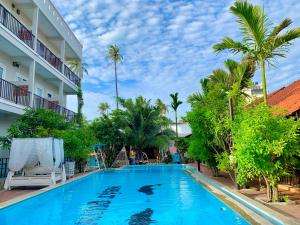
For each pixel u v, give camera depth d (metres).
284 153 7.88
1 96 15.89
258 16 10.98
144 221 7.53
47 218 7.98
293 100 11.64
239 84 14.23
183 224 7.15
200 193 11.83
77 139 17.33
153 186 14.44
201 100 15.20
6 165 16.80
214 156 13.92
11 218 8.01
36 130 15.48
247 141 7.86
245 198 8.89
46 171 14.07
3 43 16.09
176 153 34.44
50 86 25.53
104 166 27.08
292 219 6.10
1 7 16.52
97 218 7.92
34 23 19.19
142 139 34.28
